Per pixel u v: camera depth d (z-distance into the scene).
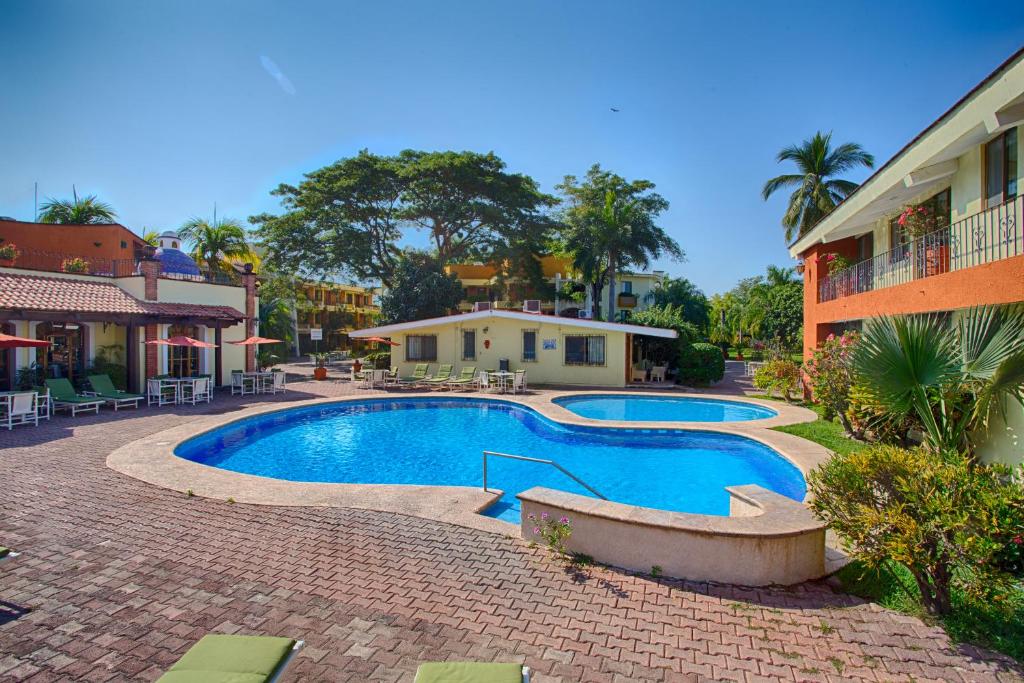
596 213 32.72
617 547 5.16
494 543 5.69
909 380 6.94
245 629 4.02
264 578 4.86
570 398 19.09
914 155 9.78
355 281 39.62
